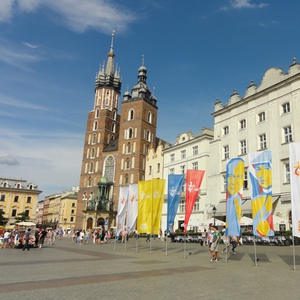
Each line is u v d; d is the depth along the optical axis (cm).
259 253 2734
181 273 1578
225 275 1522
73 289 1130
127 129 9769
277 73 4612
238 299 1002
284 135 4397
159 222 2638
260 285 1255
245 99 5066
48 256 2519
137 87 10069
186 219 2520
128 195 3145
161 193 2673
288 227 4028
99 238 4847
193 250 3200
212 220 4559
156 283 1273
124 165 9506
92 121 11006
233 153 5169
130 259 2317
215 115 5700
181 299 992
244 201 4678
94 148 10625
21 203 12375
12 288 1139
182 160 6575
